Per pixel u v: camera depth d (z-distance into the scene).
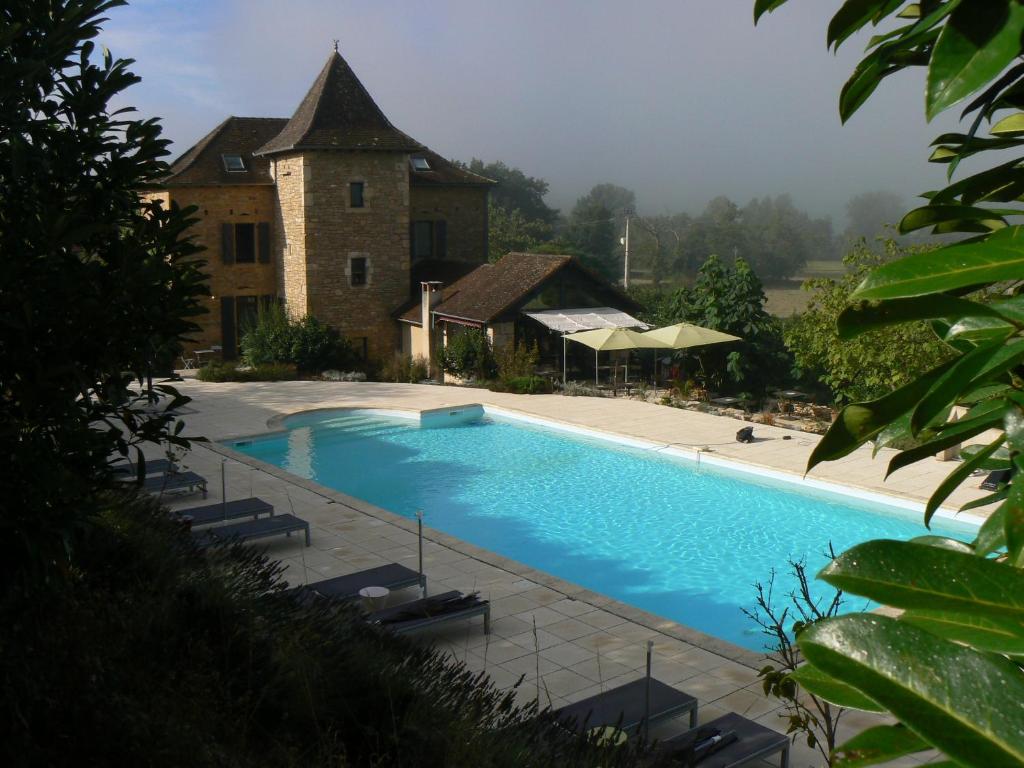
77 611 7.85
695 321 32.31
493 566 14.78
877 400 1.04
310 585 12.65
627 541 17.59
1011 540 0.95
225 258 37.94
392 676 8.26
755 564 16.36
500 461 23.36
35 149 6.25
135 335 6.34
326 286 37.19
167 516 12.66
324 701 7.74
